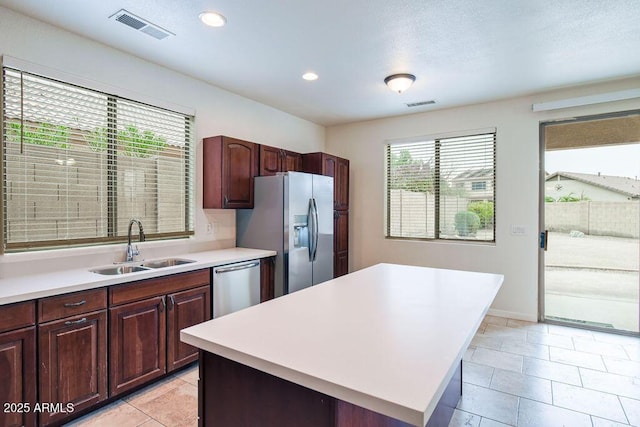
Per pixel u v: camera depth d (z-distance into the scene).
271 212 3.58
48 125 2.44
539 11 2.21
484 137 4.16
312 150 5.04
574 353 3.06
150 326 2.43
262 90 3.71
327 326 1.31
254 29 2.45
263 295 3.42
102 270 2.58
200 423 1.30
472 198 4.25
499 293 4.06
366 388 0.85
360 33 2.50
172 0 2.10
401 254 4.68
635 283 3.47
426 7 2.17
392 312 1.49
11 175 2.27
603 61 2.95
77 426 2.03
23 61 2.29
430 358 1.03
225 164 3.38
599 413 2.18
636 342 3.30
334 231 4.54
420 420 0.75
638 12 2.21
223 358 1.23
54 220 2.48
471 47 2.71
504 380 2.60
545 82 3.44
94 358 2.13
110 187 2.80
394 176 4.80
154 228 3.12
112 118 2.80
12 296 1.79
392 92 3.75
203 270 2.82
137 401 2.30
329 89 3.67
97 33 2.52
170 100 3.18
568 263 3.76
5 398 1.78
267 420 1.12
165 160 3.21
